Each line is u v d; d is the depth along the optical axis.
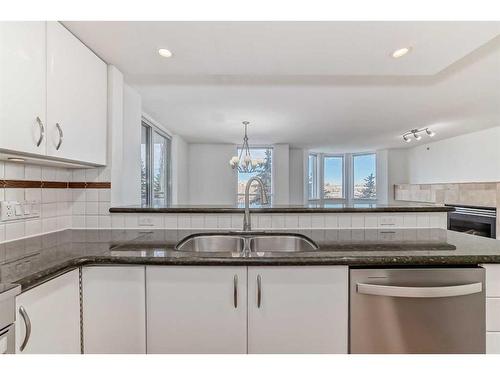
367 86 2.54
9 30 1.04
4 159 1.29
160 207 1.85
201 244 1.65
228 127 4.32
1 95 1.01
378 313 1.12
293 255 1.14
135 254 1.16
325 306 1.14
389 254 1.15
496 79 2.34
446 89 2.59
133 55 1.67
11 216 1.38
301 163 6.63
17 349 0.85
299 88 2.57
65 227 1.76
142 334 1.15
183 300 1.15
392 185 6.52
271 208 1.80
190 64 1.80
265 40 1.51
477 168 4.54
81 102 1.49
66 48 1.36
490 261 1.11
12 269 0.95
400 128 4.33
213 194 6.05
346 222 1.79
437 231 1.71
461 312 1.12
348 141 5.63
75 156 1.43
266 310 1.15
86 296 1.15
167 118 3.74
